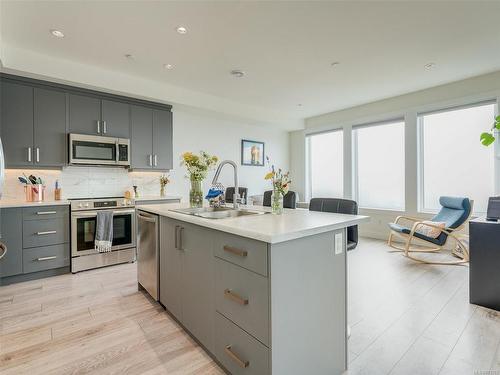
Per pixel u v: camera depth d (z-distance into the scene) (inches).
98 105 141.1
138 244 108.6
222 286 60.6
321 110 218.2
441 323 81.0
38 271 119.0
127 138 150.5
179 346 71.6
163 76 145.8
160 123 163.6
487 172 156.1
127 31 102.3
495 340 72.2
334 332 60.4
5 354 68.1
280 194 78.2
